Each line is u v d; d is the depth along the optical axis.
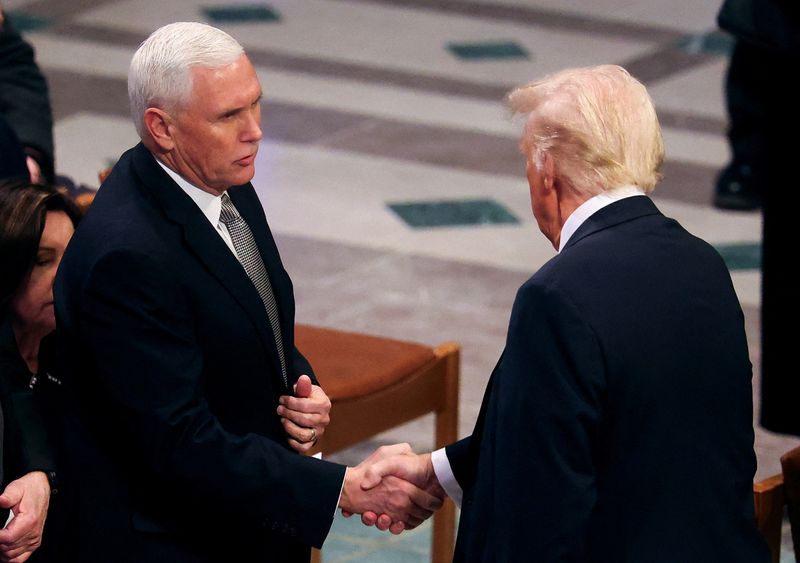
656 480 7.72
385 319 18.91
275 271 9.30
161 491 8.78
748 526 8.04
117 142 24.88
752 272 20.86
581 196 8.02
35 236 9.11
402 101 28.14
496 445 7.71
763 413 14.82
